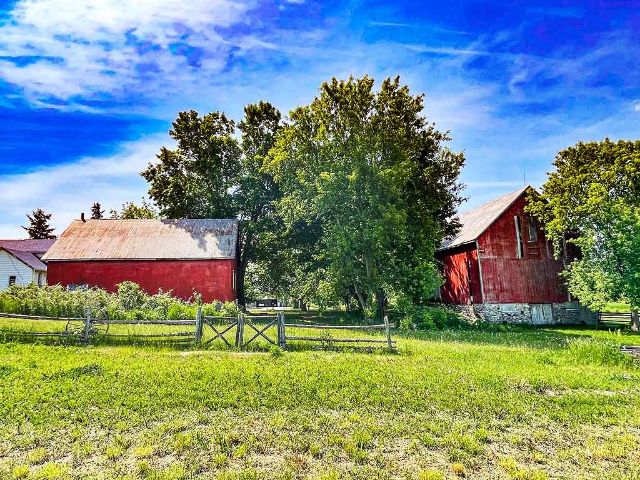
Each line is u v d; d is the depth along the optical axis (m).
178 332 14.66
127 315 17.80
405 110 28.36
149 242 31.83
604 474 5.09
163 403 7.39
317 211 27.58
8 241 49.16
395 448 5.75
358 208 26.34
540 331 24.66
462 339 18.66
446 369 10.71
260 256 41.97
